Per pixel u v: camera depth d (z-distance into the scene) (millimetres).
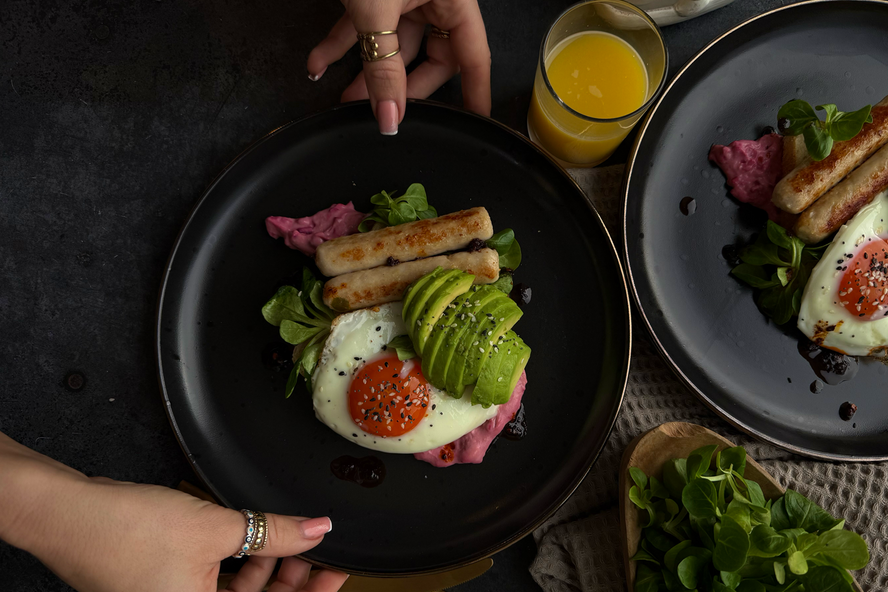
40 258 587
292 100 606
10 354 581
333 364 545
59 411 579
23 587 570
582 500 574
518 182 582
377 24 500
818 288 564
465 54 561
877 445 569
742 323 578
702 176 586
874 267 559
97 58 597
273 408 563
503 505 561
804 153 563
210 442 561
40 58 594
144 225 593
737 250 582
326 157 582
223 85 603
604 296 573
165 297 558
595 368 570
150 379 584
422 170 584
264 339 567
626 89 580
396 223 559
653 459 544
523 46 618
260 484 558
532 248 579
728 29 591
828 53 592
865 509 561
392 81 515
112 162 595
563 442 565
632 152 561
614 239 602
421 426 542
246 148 562
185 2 602
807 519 522
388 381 534
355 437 546
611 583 553
